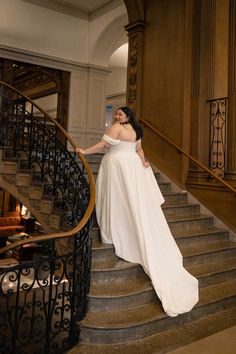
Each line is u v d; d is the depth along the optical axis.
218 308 3.37
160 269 3.08
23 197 4.73
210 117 5.36
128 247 3.29
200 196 5.14
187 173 5.38
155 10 6.01
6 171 4.86
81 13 8.83
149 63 6.08
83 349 2.56
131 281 3.21
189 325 3.06
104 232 3.43
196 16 5.47
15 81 10.84
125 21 8.25
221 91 5.47
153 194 3.44
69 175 4.11
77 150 3.43
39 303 2.54
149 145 6.00
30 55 8.25
